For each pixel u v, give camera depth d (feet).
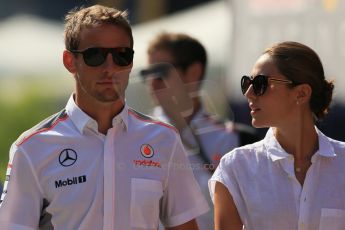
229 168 30.01
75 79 28.68
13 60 100.01
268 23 48.26
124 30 28.25
